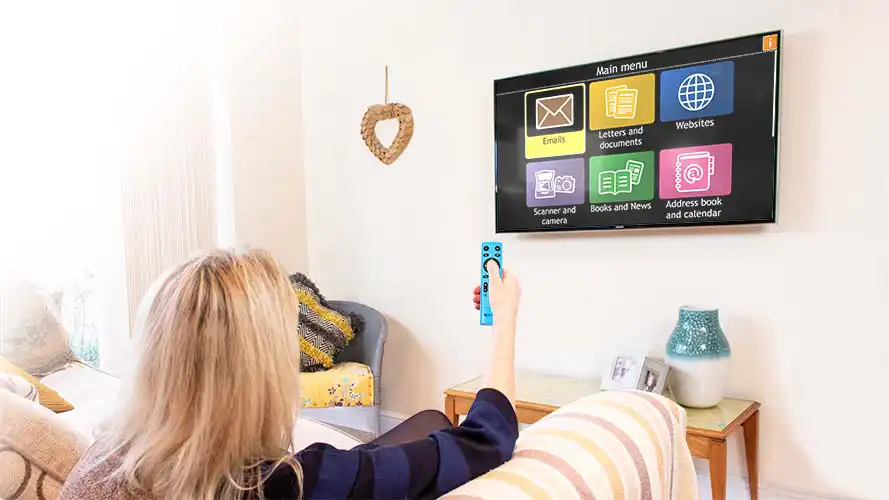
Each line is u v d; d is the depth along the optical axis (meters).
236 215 3.10
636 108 2.32
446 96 2.88
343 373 2.67
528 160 2.58
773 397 2.17
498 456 0.84
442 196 2.92
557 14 2.55
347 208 3.25
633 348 2.44
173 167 2.83
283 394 0.70
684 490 1.14
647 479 0.94
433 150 2.93
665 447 1.04
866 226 1.99
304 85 3.37
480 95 2.77
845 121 2.01
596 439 0.94
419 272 3.02
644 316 2.41
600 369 2.52
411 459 0.75
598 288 2.51
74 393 1.87
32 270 2.45
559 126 2.50
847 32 1.99
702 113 2.19
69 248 2.57
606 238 2.48
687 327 2.11
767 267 2.16
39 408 1.01
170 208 2.82
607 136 2.39
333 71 3.26
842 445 2.06
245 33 3.14
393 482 0.73
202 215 2.96
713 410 2.07
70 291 2.58
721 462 1.85
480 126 2.78
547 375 2.63
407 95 3.00
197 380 0.65
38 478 0.94
